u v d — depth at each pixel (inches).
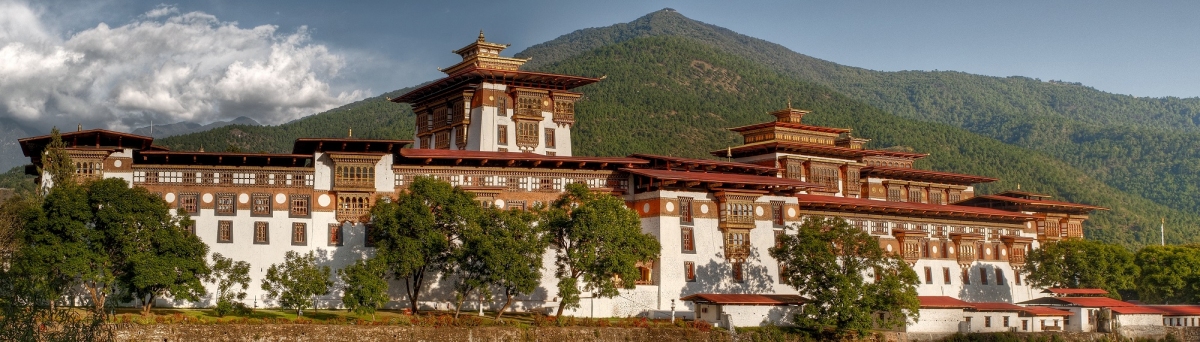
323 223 4458.7
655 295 4795.8
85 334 2541.8
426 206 4252.0
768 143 6230.3
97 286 4151.1
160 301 4197.8
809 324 4601.4
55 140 4237.2
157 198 3991.1
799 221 5324.8
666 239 4835.1
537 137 5561.0
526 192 4793.3
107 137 4320.9
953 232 6245.1
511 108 5546.3
